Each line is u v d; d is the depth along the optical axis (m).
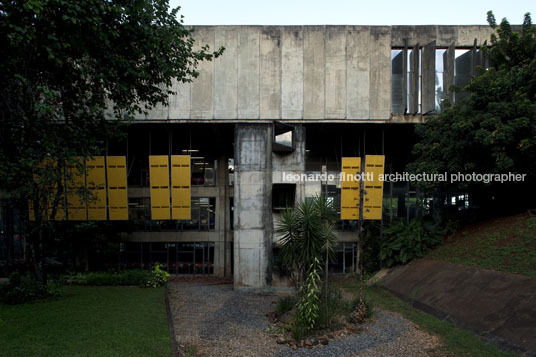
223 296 16.38
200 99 18.58
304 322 9.91
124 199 19.58
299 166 18.55
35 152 10.87
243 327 10.88
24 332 8.52
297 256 11.74
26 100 10.99
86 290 15.73
